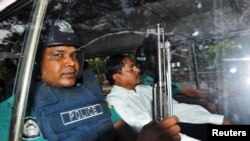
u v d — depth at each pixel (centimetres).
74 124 154
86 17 171
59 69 153
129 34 184
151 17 187
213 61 181
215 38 179
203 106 183
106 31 182
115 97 182
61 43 151
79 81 173
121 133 173
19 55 134
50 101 148
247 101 162
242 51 169
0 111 134
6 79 142
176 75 186
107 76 188
